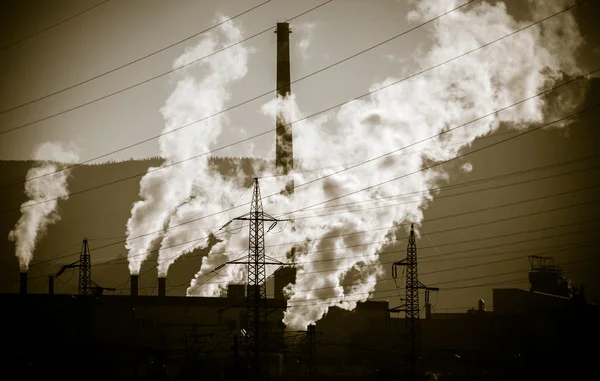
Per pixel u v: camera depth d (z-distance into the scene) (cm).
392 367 15962
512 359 16038
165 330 18088
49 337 15900
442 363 16638
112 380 14700
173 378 15050
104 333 16638
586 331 17062
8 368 14700
